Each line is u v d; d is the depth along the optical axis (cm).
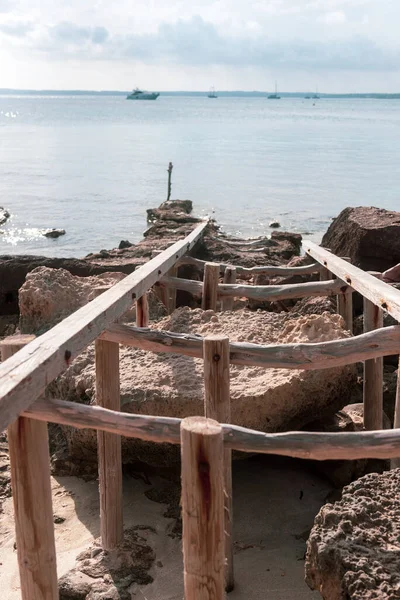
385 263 1124
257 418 531
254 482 582
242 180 3772
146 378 559
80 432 559
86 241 2227
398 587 313
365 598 311
